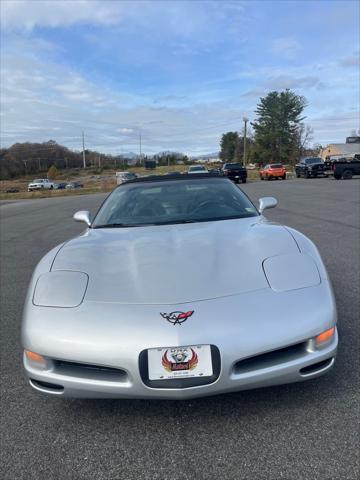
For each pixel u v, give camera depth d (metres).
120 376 1.92
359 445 1.84
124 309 1.96
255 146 79.94
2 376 2.69
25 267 6.04
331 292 2.11
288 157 76.81
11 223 12.99
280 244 2.43
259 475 1.71
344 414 2.07
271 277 2.10
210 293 1.99
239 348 1.84
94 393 1.93
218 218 3.13
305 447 1.85
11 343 3.21
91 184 63.53
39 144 135.00
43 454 1.93
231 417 2.11
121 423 2.12
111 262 2.35
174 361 1.84
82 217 3.43
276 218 9.60
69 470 1.82
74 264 2.36
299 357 1.95
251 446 1.88
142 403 2.29
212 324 1.86
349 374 2.42
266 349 1.86
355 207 11.05
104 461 1.86
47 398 2.41
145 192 3.64
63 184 68.19
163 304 1.95
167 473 1.76
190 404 2.24
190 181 3.81
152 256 2.34
